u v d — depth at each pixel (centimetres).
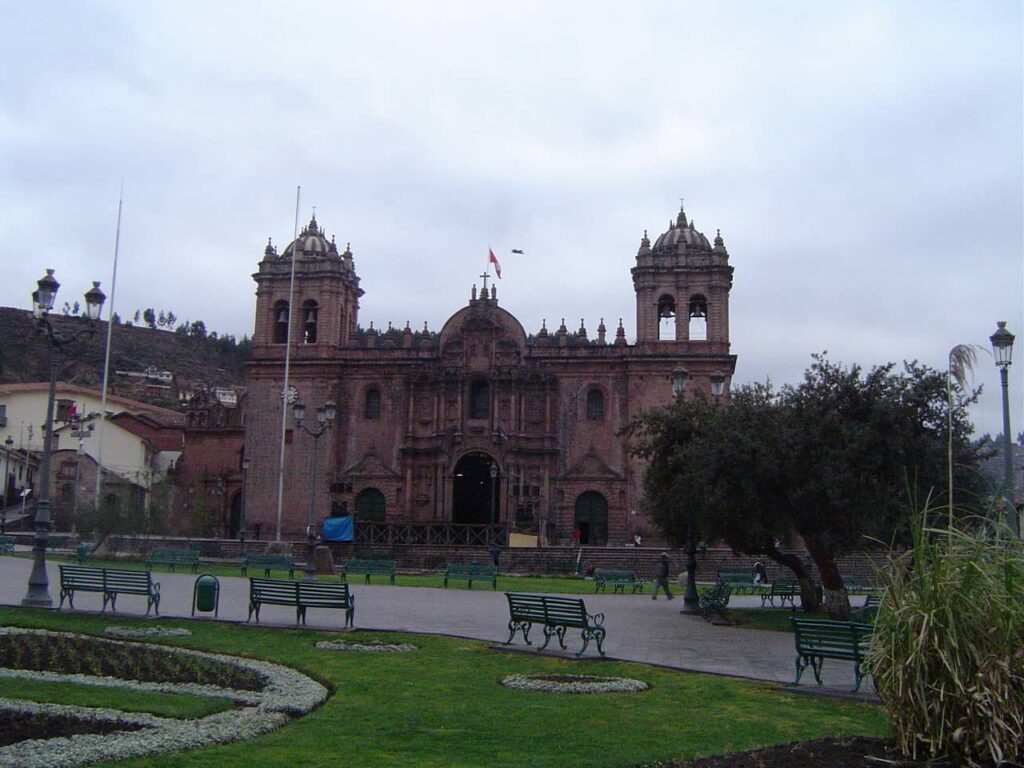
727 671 2280
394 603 3766
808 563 5981
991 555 1404
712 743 1505
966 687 1311
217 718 1614
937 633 1336
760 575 5697
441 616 3322
